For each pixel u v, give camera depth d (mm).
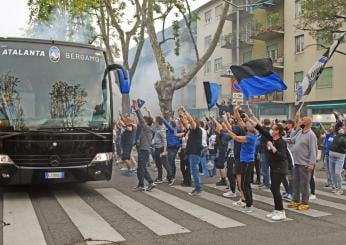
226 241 6102
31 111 8602
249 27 37000
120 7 21375
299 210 8320
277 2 33969
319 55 29828
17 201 8781
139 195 9695
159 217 7512
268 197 9688
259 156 11133
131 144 13352
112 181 11961
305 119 8430
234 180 9547
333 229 6840
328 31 22312
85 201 8867
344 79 27906
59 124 8695
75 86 9031
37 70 8812
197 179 9820
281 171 7457
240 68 9023
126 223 7062
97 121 9094
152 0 18578
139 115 10305
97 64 9391
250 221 7320
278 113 33344
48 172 8508
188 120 9820
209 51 18547
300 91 10188
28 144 8422
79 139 8820
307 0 21641
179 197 9492
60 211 7883
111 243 5949
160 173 12000
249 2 35781
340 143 10219
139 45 22453
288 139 9109
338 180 10312
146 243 5965
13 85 8594
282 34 33531
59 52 9039
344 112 27344
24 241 5988
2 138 8289
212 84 10648
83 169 8805
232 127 9594
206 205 8625
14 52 8750
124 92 9461
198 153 9805
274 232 6617
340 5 20469
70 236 6254
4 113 8414
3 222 7020
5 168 8281
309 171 8367
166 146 11492
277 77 8914
